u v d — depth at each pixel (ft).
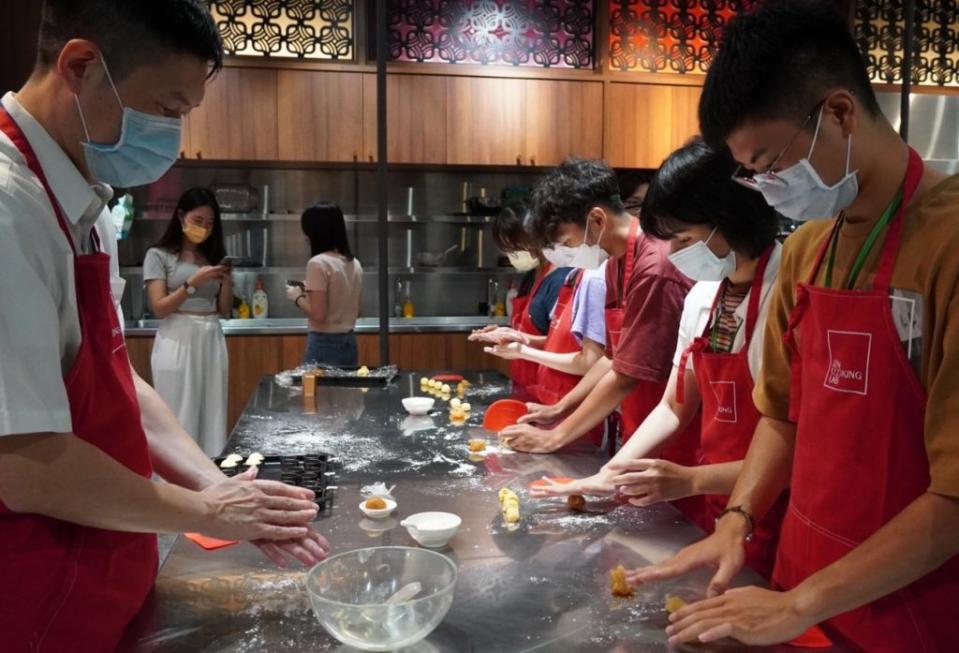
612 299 8.62
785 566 4.42
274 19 17.92
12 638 3.34
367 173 19.88
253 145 17.66
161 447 4.73
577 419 7.11
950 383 3.39
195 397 14.20
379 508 5.41
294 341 17.62
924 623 3.66
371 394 10.43
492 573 4.41
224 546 4.72
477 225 20.30
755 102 3.60
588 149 18.61
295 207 19.70
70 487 3.27
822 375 4.02
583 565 4.52
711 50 19.01
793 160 3.68
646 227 5.63
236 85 17.48
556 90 18.40
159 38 3.36
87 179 3.81
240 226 19.51
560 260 8.16
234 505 3.81
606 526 5.16
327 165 18.78
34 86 3.51
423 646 3.57
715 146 3.95
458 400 9.29
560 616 3.87
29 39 14.78
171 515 3.57
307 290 14.99
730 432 5.69
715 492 5.17
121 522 3.46
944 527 3.32
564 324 10.13
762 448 4.71
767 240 5.42
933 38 18.81
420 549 4.10
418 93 17.99
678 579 4.28
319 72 17.70
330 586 3.97
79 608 3.51
